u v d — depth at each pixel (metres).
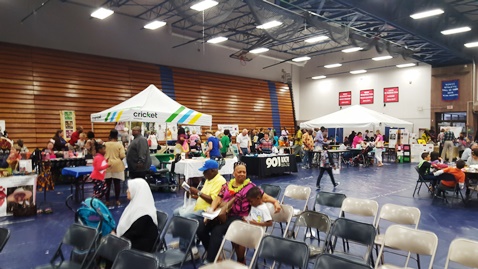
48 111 12.78
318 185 9.65
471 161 9.29
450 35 14.95
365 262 3.41
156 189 9.24
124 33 15.45
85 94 13.85
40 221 6.25
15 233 5.55
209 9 11.33
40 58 12.88
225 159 9.76
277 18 11.05
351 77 21.64
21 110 12.17
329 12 12.58
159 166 9.38
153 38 16.47
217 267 2.97
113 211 6.90
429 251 3.16
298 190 5.33
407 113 19.61
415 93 19.31
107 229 4.04
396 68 19.94
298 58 18.81
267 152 13.75
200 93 17.86
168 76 16.75
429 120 18.89
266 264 4.12
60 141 11.13
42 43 13.12
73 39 13.91
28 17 12.77
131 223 3.71
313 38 14.45
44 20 13.16
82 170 7.54
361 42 14.05
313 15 12.11
